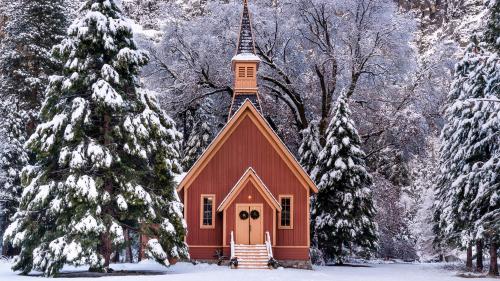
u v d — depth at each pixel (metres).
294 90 51.81
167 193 29.97
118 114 28.56
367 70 51.53
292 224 37.41
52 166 28.23
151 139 28.91
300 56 52.78
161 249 28.03
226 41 51.72
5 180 47.62
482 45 38.03
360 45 50.34
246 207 36.38
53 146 27.55
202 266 35.53
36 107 49.41
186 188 37.72
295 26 50.69
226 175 37.81
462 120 37.22
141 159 29.30
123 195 27.77
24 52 50.34
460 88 43.97
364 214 43.28
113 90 27.89
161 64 52.44
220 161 37.91
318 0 48.66
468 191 34.97
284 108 55.12
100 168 27.69
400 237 54.78
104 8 29.19
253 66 41.41
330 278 29.55
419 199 74.75
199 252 37.25
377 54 50.66
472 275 35.28
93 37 28.20
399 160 53.09
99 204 26.89
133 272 30.30
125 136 28.34
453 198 36.88
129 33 29.42
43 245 27.05
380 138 51.72
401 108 51.09
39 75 50.41
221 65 51.53
